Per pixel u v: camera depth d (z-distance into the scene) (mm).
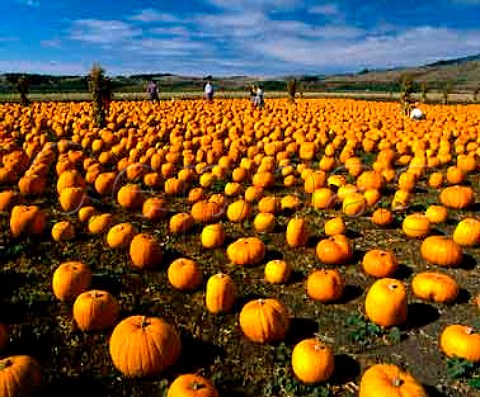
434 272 8820
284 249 9836
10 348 6484
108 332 6875
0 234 10062
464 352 6281
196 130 21750
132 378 6004
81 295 6957
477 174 15828
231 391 5840
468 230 9727
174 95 55344
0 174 14023
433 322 7262
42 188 13008
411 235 10266
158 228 10945
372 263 8578
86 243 9883
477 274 8789
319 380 5926
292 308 7656
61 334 6812
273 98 51719
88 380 5961
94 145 18641
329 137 22516
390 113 31203
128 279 8461
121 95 53719
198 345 6688
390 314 6922
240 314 6930
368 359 6430
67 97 49406
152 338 6004
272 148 18297
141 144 18031
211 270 8875
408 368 6258
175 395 5258
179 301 7824
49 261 9031
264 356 6480
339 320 7332
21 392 5371
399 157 18312
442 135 21719
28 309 7383
